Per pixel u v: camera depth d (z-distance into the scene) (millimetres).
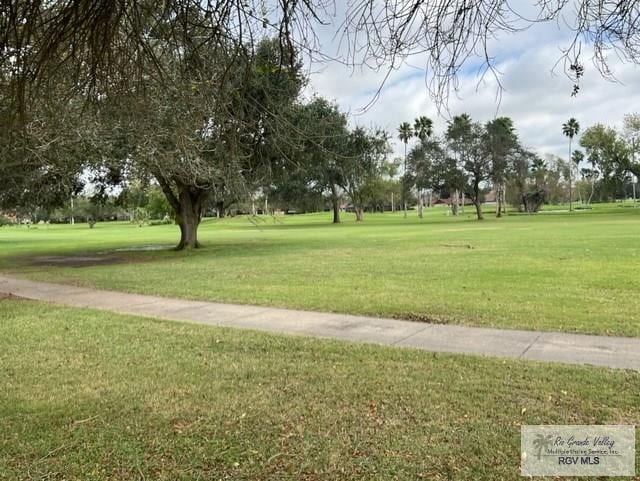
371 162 41156
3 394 5367
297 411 4789
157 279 14906
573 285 11750
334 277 14328
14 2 2695
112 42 2951
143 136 6180
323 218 87625
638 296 10227
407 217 82438
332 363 6273
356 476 3637
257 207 20984
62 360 6609
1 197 18281
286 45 2955
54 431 4445
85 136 8414
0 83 3457
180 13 2865
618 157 63031
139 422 4613
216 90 3391
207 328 8383
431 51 2857
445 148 64125
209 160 10219
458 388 5289
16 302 11453
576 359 6266
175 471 3750
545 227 38750
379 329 8141
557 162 109125
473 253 20031
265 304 10523
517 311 9062
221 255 22594
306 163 16672
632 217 53219
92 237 47781
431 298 10562
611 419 4461
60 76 3469
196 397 5203
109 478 3682
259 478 3643
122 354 6844
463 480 3541
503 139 60250
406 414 4664
